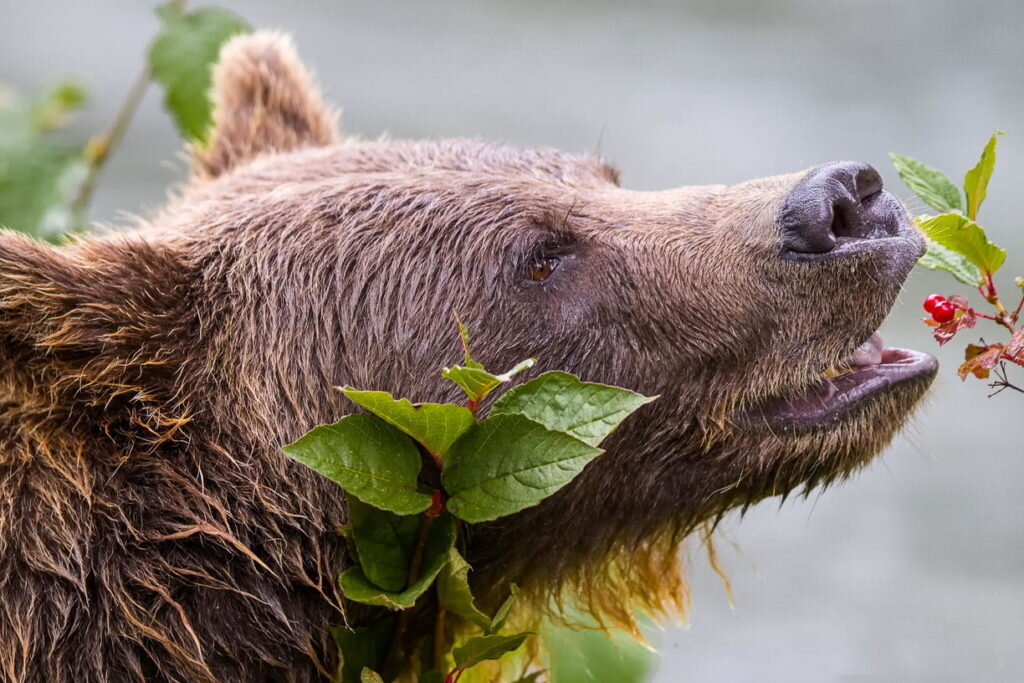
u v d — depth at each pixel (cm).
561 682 868
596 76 2491
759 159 2166
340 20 2633
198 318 719
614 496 766
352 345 734
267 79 958
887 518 1614
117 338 688
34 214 1197
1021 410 1803
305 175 794
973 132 2242
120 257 714
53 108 1408
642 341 744
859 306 717
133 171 2027
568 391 617
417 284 738
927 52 2523
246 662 706
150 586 676
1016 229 1967
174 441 696
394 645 719
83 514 669
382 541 657
